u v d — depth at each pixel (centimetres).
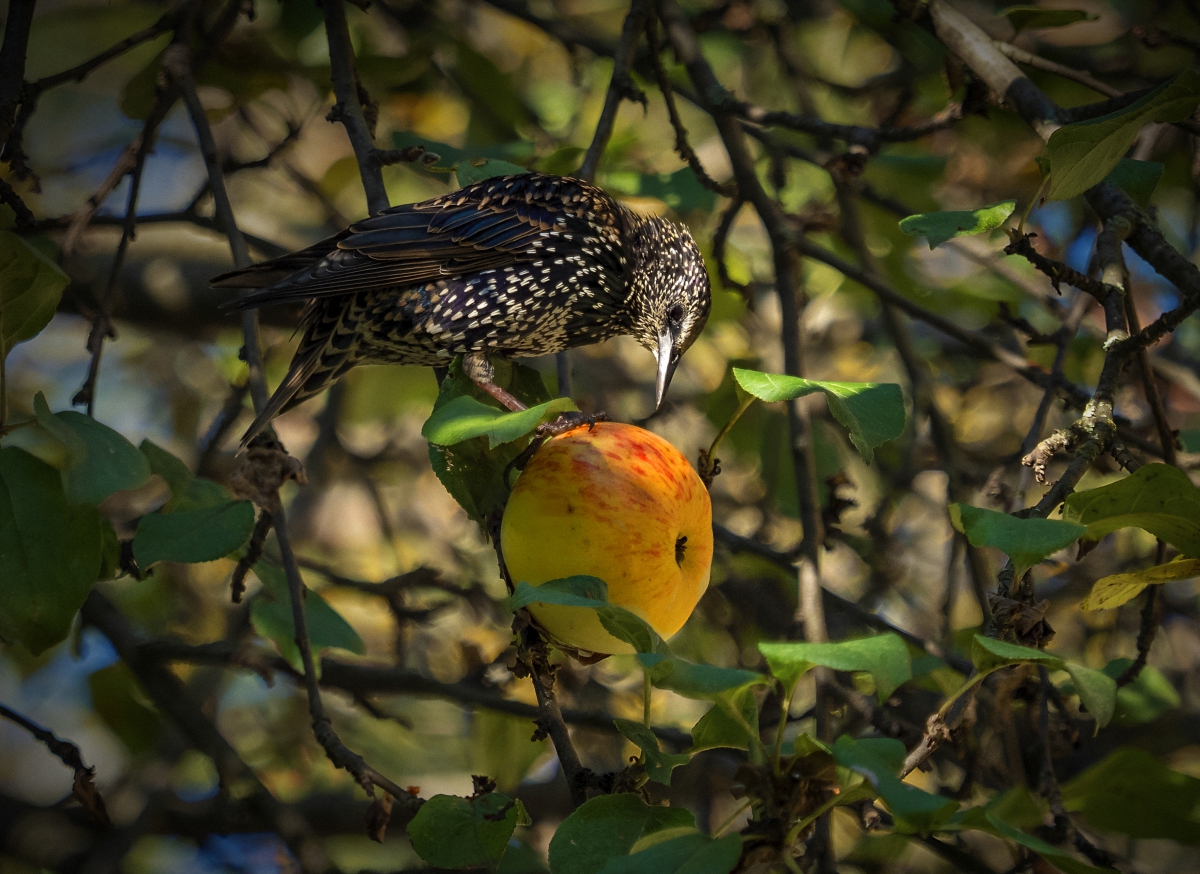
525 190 831
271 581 654
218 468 1019
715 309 1161
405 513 1401
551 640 526
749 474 1321
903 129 821
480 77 1144
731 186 959
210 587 1227
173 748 959
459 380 704
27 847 915
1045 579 1162
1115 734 963
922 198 1173
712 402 1168
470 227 799
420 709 1258
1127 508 478
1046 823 532
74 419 529
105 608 854
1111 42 1195
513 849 790
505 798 475
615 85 884
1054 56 1109
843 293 1247
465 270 794
